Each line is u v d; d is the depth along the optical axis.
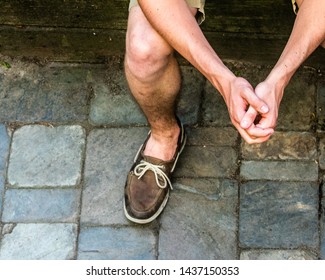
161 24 1.62
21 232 2.19
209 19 2.28
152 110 1.97
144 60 1.72
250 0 2.21
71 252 2.15
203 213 2.18
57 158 2.31
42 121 2.39
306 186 2.22
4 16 2.34
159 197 2.15
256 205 2.19
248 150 2.29
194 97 2.41
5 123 2.39
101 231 2.18
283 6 2.21
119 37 2.40
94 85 2.45
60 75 2.47
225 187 2.23
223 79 1.57
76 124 2.38
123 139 2.34
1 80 2.47
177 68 1.86
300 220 2.16
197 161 2.28
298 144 2.29
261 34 2.31
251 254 2.12
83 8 2.30
